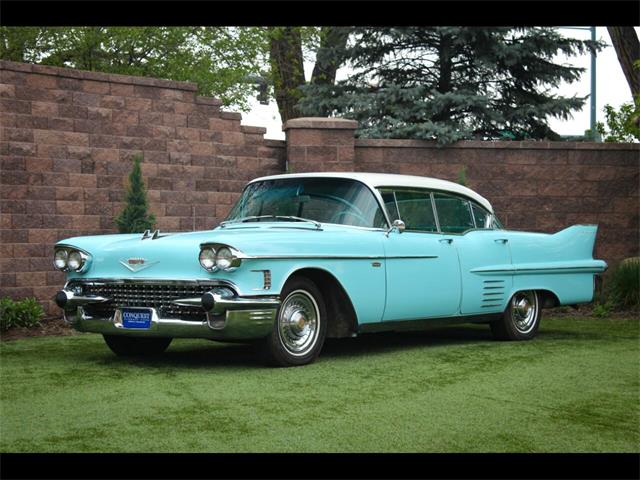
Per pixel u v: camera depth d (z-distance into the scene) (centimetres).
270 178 757
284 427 440
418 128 1399
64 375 592
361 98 1538
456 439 425
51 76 1005
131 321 618
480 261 782
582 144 1305
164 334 605
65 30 1595
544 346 774
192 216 1112
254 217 724
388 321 702
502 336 821
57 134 1008
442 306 746
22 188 983
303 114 1673
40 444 406
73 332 884
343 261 657
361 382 570
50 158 1003
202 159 1120
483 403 507
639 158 1323
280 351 621
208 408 482
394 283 698
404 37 1594
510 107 1612
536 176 1293
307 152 1167
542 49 1555
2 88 971
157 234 648
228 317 582
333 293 664
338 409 484
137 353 700
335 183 722
